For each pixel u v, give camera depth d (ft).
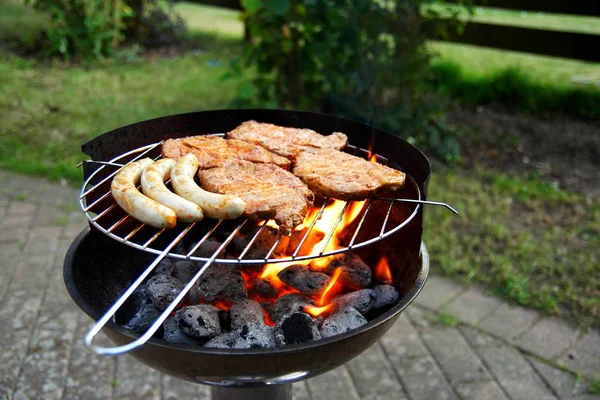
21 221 4.03
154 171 2.11
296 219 2.07
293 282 2.31
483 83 6.68
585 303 3.38
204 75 7.01
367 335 1.86
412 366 3.02
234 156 2.42
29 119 5.50
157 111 5.76
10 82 6.42
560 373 2.97
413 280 2.18
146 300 2.21
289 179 2.29
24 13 9.70
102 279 2.27
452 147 5.08
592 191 4.59
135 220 2.39
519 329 3.23
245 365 1.78
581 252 3.84
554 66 7.80
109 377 2.94
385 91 4.99
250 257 2.40
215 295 2.22
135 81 6.72
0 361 2.96
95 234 2.24
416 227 2.15
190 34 8.99
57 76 6.77
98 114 5.65
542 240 3.95
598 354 3.07
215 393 2.30
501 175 4.80
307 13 4.57
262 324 2.10
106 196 2.15
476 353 3.09
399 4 4.74
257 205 2.09
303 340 2.02
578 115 6.19
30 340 3.10
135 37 8.25
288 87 5.08
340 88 4.91
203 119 2.69
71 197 4.34
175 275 2.39
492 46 6.66
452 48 8.55
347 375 2.99
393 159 2.52
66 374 2.93
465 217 4.16
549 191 4.56
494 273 3.62
